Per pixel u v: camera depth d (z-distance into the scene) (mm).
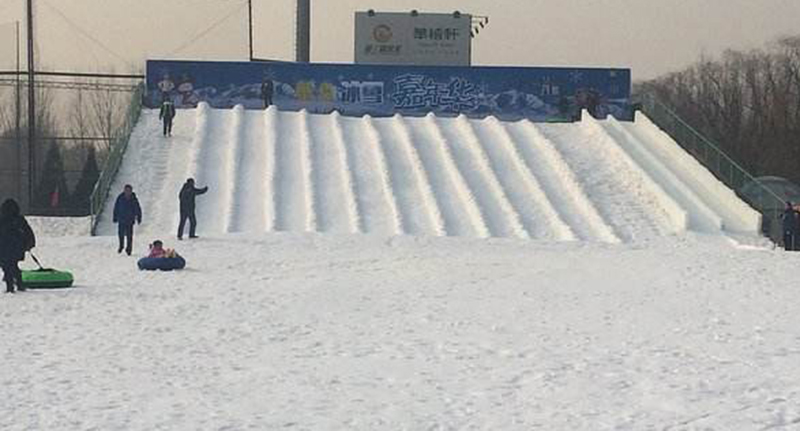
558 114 60344
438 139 52531
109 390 12492
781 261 32188
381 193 45438
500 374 13602
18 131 57281
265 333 17359
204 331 17562
